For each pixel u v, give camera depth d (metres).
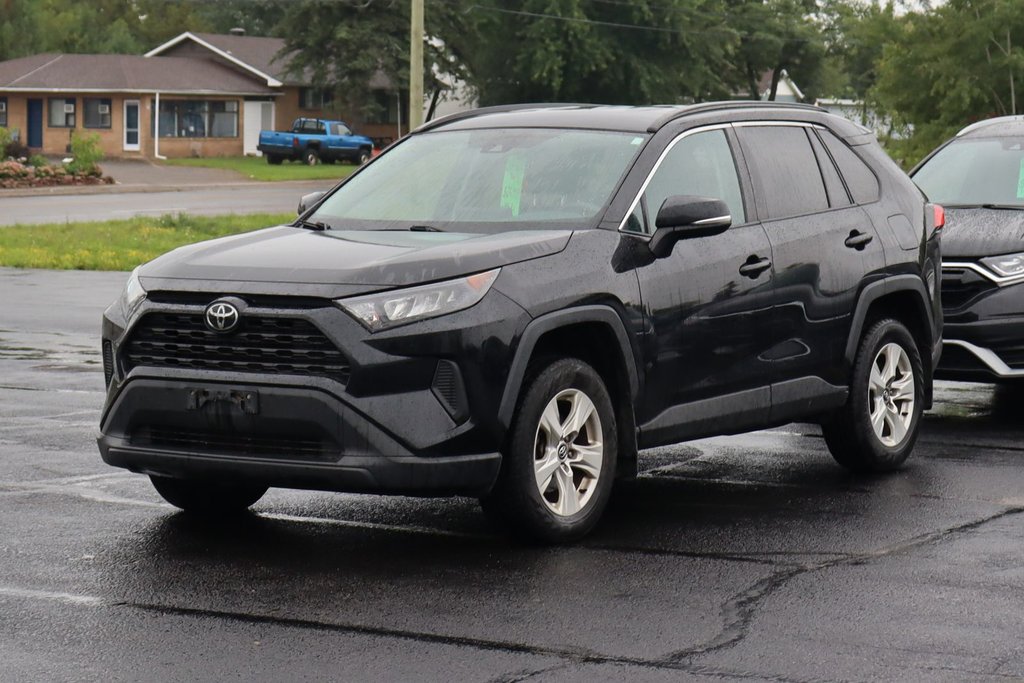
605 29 76.56
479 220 8.07
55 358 15.65
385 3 81.75
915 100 41.56
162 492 8.26
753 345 8.56
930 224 10.17
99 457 10.11
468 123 9.09
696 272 8.20
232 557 7.39
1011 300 11.42
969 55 39.78
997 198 12.74
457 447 7.07
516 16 76.19
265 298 7.08
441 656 5.80
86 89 78.00
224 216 41.09
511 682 5.49
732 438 11.23
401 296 7.02
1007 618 6.36
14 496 8.83
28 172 56.78
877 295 9.42
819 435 11.37
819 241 9.07
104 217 41.47
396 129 89.31
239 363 7.12
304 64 82.06
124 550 7.53
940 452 10.55
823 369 9.11
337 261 7.20
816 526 8.15
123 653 5.83
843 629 6.19
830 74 102.19
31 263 27.58
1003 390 13.86
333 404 6.92
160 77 80.50
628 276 7.83
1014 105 38.97
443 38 83.00
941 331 10.30
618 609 6.48
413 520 8.27
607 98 78.50
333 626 6.20
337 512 8.49
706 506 8.70
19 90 78.25
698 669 5.65
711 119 8.81
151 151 79.50
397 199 8.48
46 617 6.32
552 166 8.33
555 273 7.48
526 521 7.46
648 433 8.00
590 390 7.69
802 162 9.32
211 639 6.02
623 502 8.83
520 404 7.36
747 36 93.19
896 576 7.06
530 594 6.71
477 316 7.11
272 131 82.06
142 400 7.29
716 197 8.55
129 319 7.35
